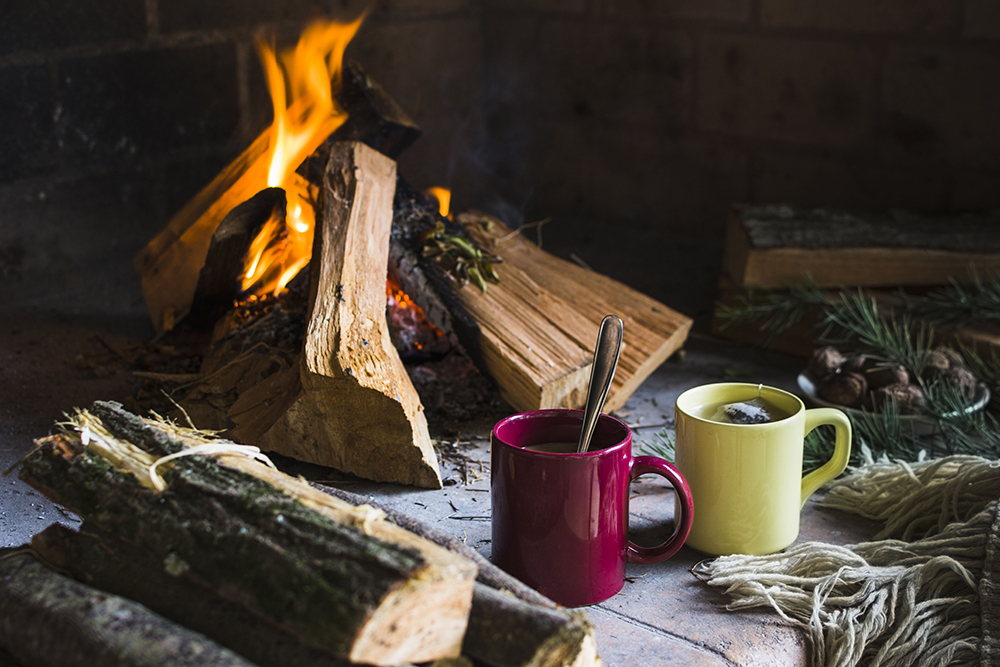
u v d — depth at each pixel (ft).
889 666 3.39
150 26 7.94
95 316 7.18
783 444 3.64
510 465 3.32
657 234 10.39
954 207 8.50
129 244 8.23
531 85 11.00
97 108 7.73
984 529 3.79
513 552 3.40
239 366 5.08
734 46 9.34
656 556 3.60
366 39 9.80
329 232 5.37
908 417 5.07
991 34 7.93
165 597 2.69
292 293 5.83
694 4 9.48
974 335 6.07
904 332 6.12
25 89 7.23
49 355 6.29
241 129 8.90
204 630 2.59
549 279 6.27
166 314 6.50
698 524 3.80
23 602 2.60
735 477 3.66
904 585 3.58
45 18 7.23
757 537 3.73
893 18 8.38
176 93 8.28
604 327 3.34
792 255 6.72
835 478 4.58
